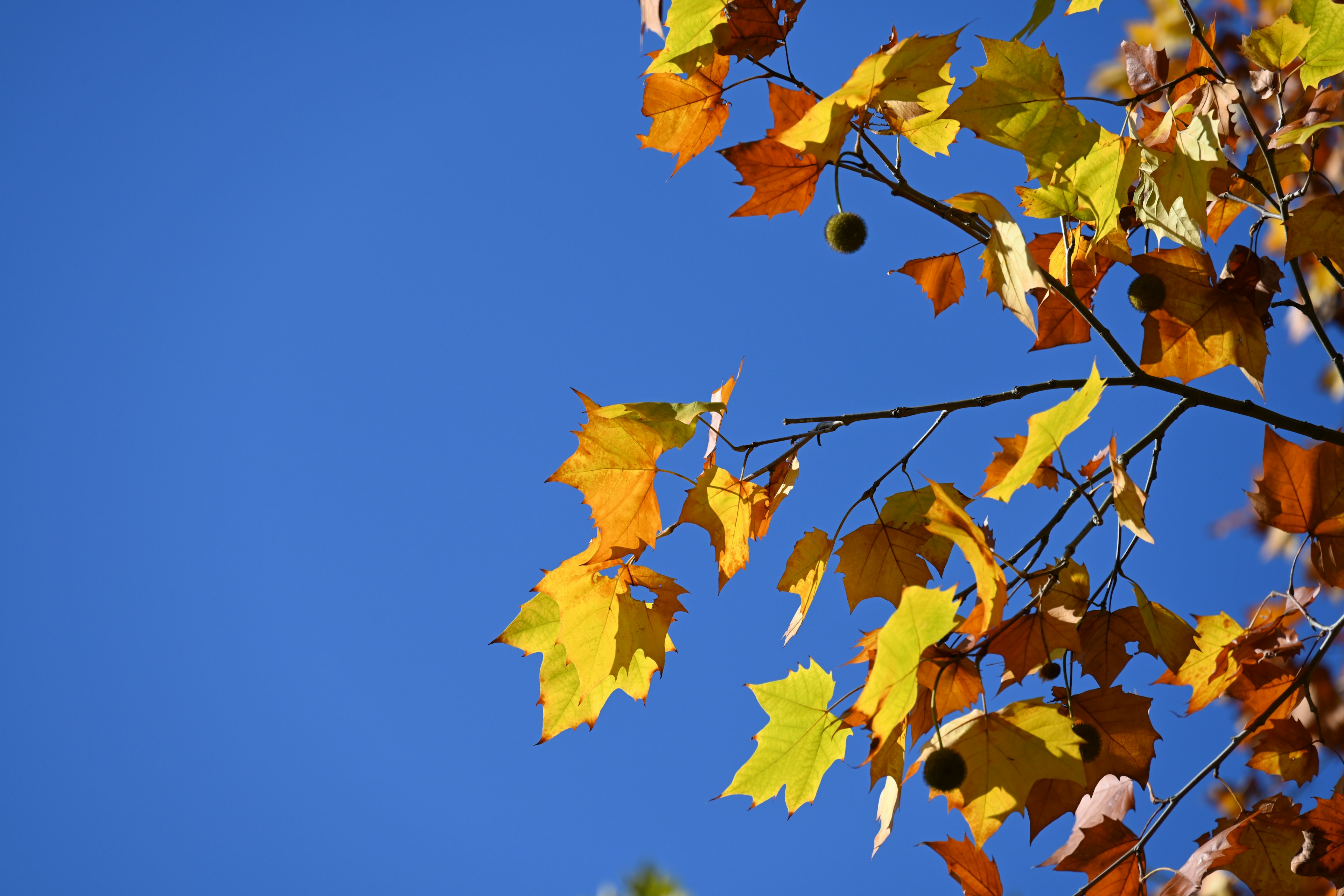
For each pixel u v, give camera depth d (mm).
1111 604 2289
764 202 2312
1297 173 2418
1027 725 2223
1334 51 2281
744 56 2305
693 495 2307
